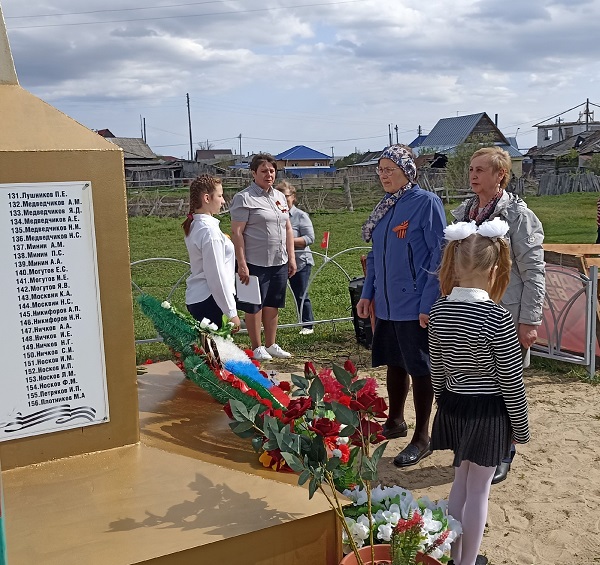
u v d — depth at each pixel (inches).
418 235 160.2
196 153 3499.0
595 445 180.1
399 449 177.6
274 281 253.4
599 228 479.8
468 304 111.7
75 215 87.8
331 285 464.1
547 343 251.4
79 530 75.4
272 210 246.4
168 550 72.2
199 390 130.3
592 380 231.3
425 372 163.6
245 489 85.7
